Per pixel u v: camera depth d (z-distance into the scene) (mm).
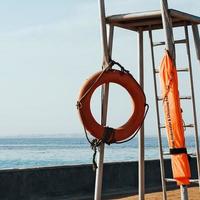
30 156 121188
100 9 10812
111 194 14805
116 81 10781
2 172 12555
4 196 12531
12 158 111188
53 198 13562
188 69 11359
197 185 16500
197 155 11445
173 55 10719
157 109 11242
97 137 10570
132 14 10805
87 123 10508
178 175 10531
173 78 10641
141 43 11805
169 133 10672
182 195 10547
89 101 10578
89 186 14500
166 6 10594
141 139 11883
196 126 11383
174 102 10609
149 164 16156
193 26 11594
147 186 15961
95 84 10609
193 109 11266
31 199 13078
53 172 13633
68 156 121750
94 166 10633
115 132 10664
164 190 11398
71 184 14055
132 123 10852
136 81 10992
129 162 15602
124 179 15375
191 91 11336
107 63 10805
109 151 138625
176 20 11297
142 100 10938
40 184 13320
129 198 14062
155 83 11266
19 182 12867
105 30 10836
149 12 10742
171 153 10625
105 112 10695
